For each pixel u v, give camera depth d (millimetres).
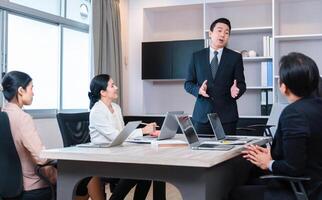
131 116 5641
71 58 5160
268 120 4691
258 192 2131
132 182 2863
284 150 1873
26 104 2426
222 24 3260
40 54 4676
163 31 6188
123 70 5930
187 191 1893
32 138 2289
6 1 4094
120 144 2453
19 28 4379
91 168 2082
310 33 5430
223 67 3256
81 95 5340
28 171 2320
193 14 6039
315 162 1869
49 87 4820
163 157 1862
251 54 5387
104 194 2959
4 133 2197
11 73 2391
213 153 2006
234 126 3299
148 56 5758
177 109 6062
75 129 3088
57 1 4906
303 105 1882
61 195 2150
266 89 5309
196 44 5535
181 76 5590
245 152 2164
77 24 5176
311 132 1831
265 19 5629
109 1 5445
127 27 6031
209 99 3258
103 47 5328
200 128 3273
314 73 1914
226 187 2262
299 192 1859
